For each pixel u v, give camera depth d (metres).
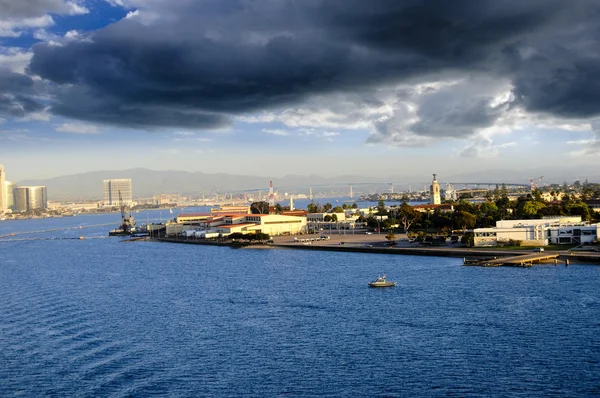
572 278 160.38
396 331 112.69
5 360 100.31
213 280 184.38
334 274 188.38
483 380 86.62
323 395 83.00
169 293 161.75
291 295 152.38
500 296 140.00
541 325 113.06
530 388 83.31
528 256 196.75
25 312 138.88
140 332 117.06
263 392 84.56
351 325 118.44
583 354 95.94
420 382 86.56
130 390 86.06
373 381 87.50
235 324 121.94
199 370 93.81
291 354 100.75
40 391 86.56
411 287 157.62
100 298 156.25
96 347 106.94
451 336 108.31
